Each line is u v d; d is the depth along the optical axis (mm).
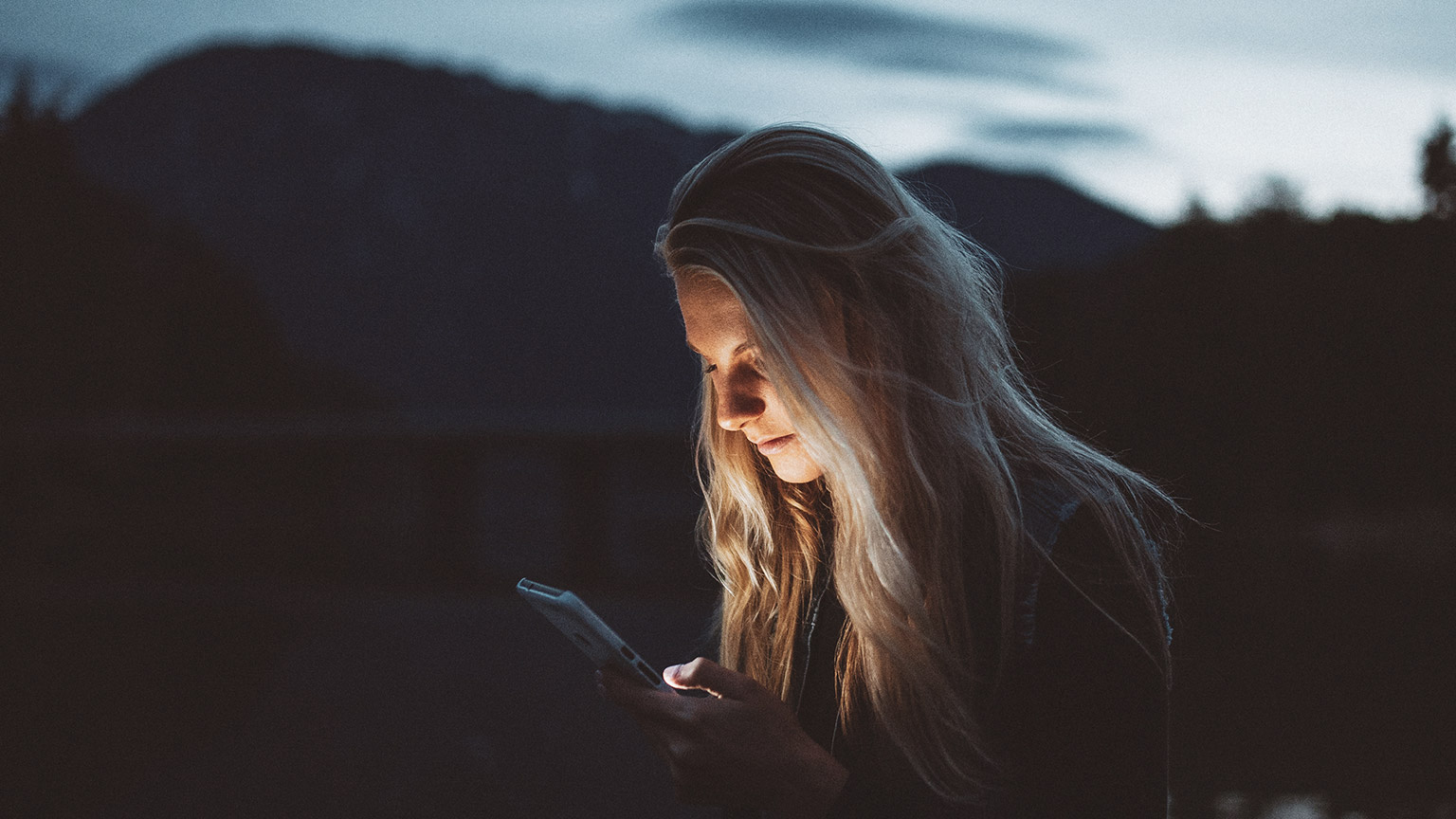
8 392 30453
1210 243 23953
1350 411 21172
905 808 1072
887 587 1017
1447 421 21062
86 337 32656
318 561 16734
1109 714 972
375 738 6320
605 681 1159
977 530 1044
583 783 5449
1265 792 4812
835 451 1010
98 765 5762
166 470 24859
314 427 18031
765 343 1015
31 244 31141
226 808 5090
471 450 16531
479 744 6199
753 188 1071
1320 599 10719
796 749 1094
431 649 9414
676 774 1105
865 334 1048
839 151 1083
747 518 1380
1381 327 21828
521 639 9977
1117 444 19750
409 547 19297
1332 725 6016
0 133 30891
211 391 40344
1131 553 1035
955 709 1006
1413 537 16719
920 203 1137
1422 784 4852
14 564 15453
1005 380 1172
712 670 1111
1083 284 23797
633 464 30438
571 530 15586
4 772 5637
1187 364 21109
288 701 7324
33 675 8227
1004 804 1011
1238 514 20094
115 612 11531
